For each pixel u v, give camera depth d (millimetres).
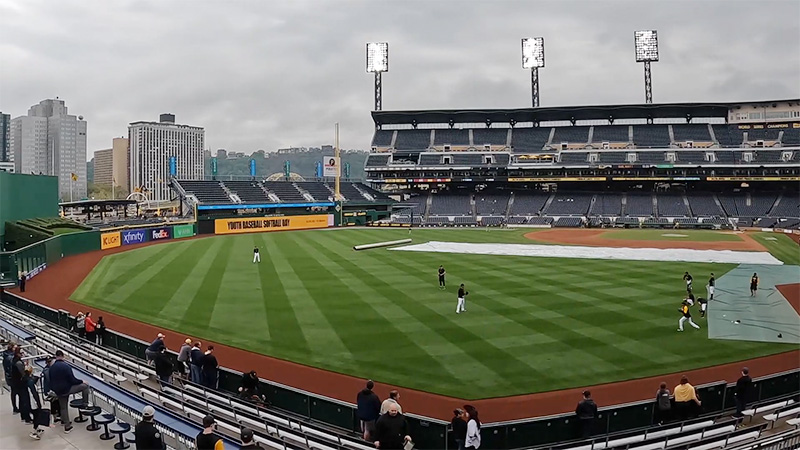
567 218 91562
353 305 27859
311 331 23359
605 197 97375
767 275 38156
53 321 22625
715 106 94062
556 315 25547
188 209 80750
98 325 20516
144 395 14070
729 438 12039
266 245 58250
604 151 94312
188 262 44500
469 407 12398
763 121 93625
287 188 95625
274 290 31938
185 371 16875
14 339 17828
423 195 106875
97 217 81812
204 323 24922
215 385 15875
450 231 79500
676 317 25500
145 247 57344
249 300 29328
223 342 22078
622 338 22078
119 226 65438
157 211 92438
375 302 28484
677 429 12891
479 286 32781
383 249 53688
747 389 14219
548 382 17578
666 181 96188
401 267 40844
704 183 96000
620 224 87812
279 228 84125
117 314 26922
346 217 95812
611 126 100812
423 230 81812
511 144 101438
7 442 11430
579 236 70062
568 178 94312
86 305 29062
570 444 11859
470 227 89188
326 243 60125
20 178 48594
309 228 87875
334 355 20312
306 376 18312
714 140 93938
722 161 88438
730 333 23125
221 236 71375
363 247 53250
